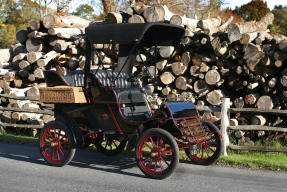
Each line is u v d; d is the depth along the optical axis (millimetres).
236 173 5586
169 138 5051
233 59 8039
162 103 5523
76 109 6109
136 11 9148
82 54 9836
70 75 6621
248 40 7488
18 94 9711
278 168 5816
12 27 28219
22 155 6965
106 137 6348
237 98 7992
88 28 5848
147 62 9031
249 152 6855
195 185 4898
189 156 6293
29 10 31484
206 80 8062
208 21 8445
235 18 24047
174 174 5516
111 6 15250
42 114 9805
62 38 9594
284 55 7348
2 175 5395
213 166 6051
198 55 8367
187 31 8062
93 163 6320
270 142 7309
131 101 5766
